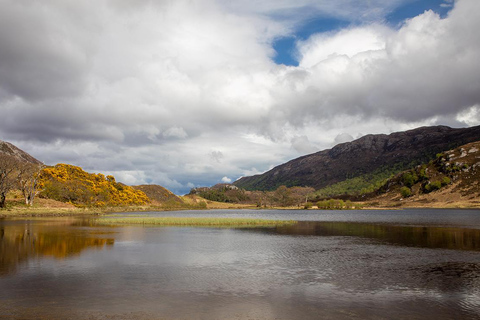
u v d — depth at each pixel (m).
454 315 14.02
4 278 19.30
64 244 32.84
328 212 146.75
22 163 95.88
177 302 15.27
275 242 37.25
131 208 135.12
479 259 27.05
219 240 38.62
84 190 119.94
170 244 34.44
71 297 15.81
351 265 24.31
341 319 13.41
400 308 14.84
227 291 17.17
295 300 15.82
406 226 60.59
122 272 21.19
